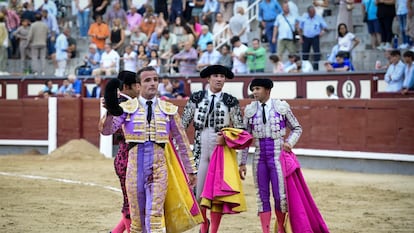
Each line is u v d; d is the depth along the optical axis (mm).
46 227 15805
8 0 41969
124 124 11734
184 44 34062
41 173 26219
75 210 18016
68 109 34031
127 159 12516
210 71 14156
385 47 31000
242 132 13562
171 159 12094
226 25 34938
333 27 33938
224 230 15547
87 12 40188
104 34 37312
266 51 34188
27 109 35000
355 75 30344
